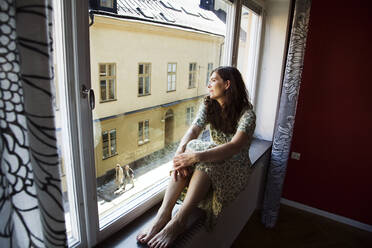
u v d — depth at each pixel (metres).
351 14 1.89
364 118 2.00
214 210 1.19
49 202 0.50
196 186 1.10
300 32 1.72
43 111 0.46
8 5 0.41
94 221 0.98
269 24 2.07
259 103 2.27
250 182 1.89
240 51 2.04
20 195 0.50
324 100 2.12
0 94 0.44
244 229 2.07
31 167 0.49
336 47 1.99
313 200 2.35
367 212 2.13
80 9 0.73
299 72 1.79
